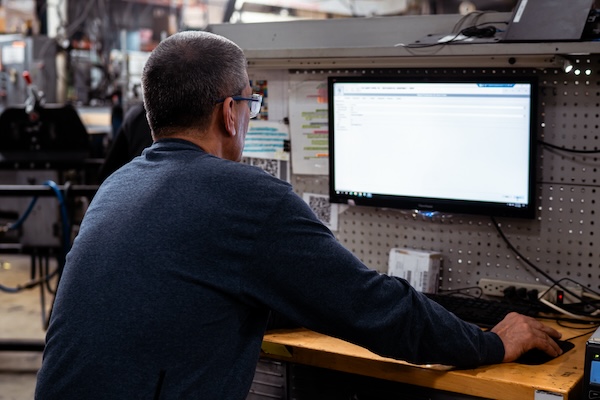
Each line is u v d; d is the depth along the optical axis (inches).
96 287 50.7
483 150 75.1
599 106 72.2
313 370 70.3
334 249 53.1
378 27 82.1
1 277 205.8
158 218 51.3
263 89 88.9
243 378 52.3
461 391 60.0
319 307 52.6
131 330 49.3
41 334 161.6
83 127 147.9
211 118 54.9
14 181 167.9
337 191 84.1
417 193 79.5
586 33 68.1
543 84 74.2
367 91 80.1
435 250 81.7
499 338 61.7
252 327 54.0
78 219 174.1
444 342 57.3
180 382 49.6
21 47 214.5
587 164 73.3
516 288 77.2
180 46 54.8
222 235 50.8
